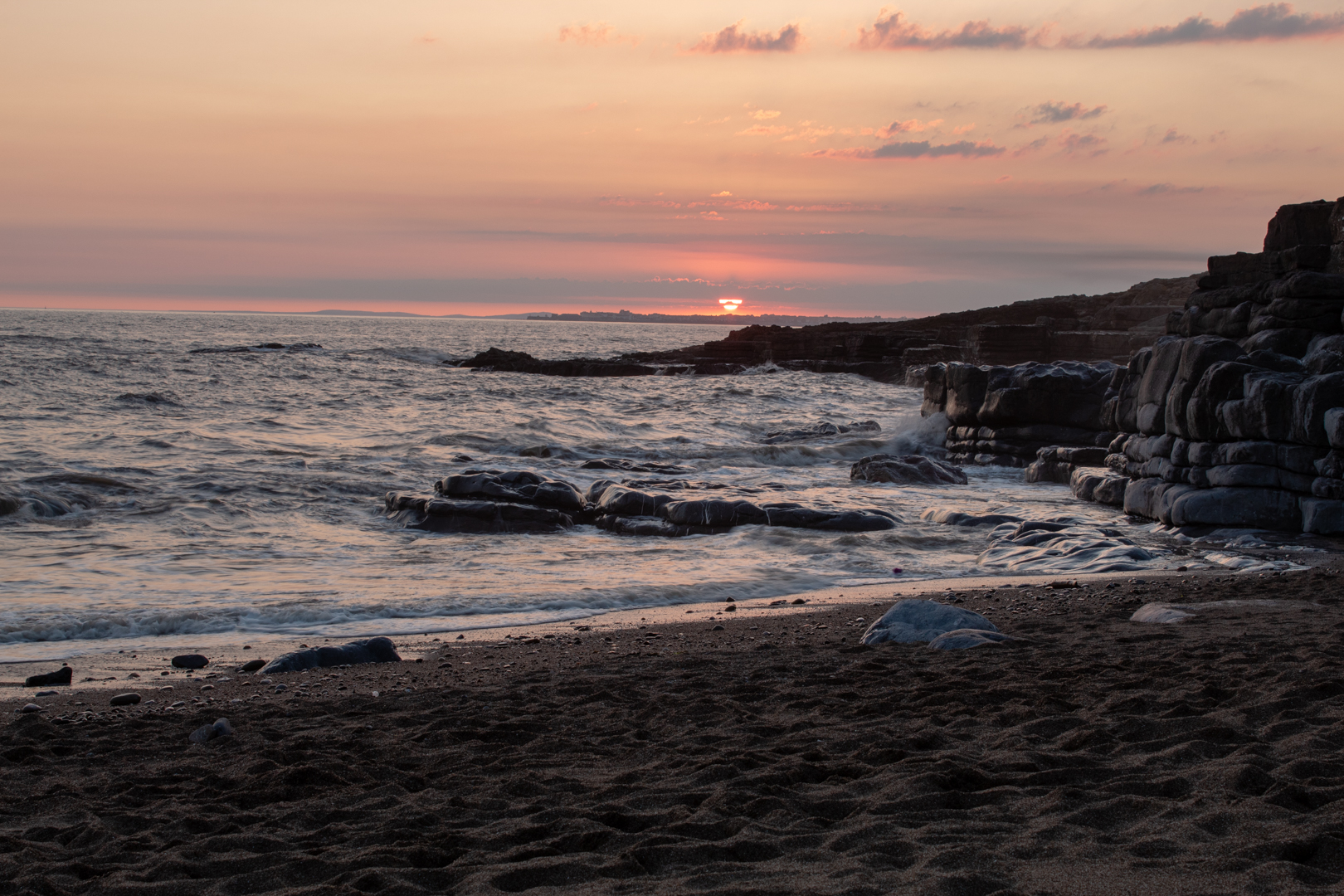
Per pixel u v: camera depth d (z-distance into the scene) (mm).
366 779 4691
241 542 13906
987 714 5375
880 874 3262
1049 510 17172
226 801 4426
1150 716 5082
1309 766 4035
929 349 61594
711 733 5289
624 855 3537
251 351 79812
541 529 15336
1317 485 13234
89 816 4254
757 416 38406
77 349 71500
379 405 38188
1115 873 3154
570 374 69562
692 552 13828
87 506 15820
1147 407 16688
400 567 12516
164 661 8094
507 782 4551
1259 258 16188
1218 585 10352
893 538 14469
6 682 7387
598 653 8070
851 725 5320
